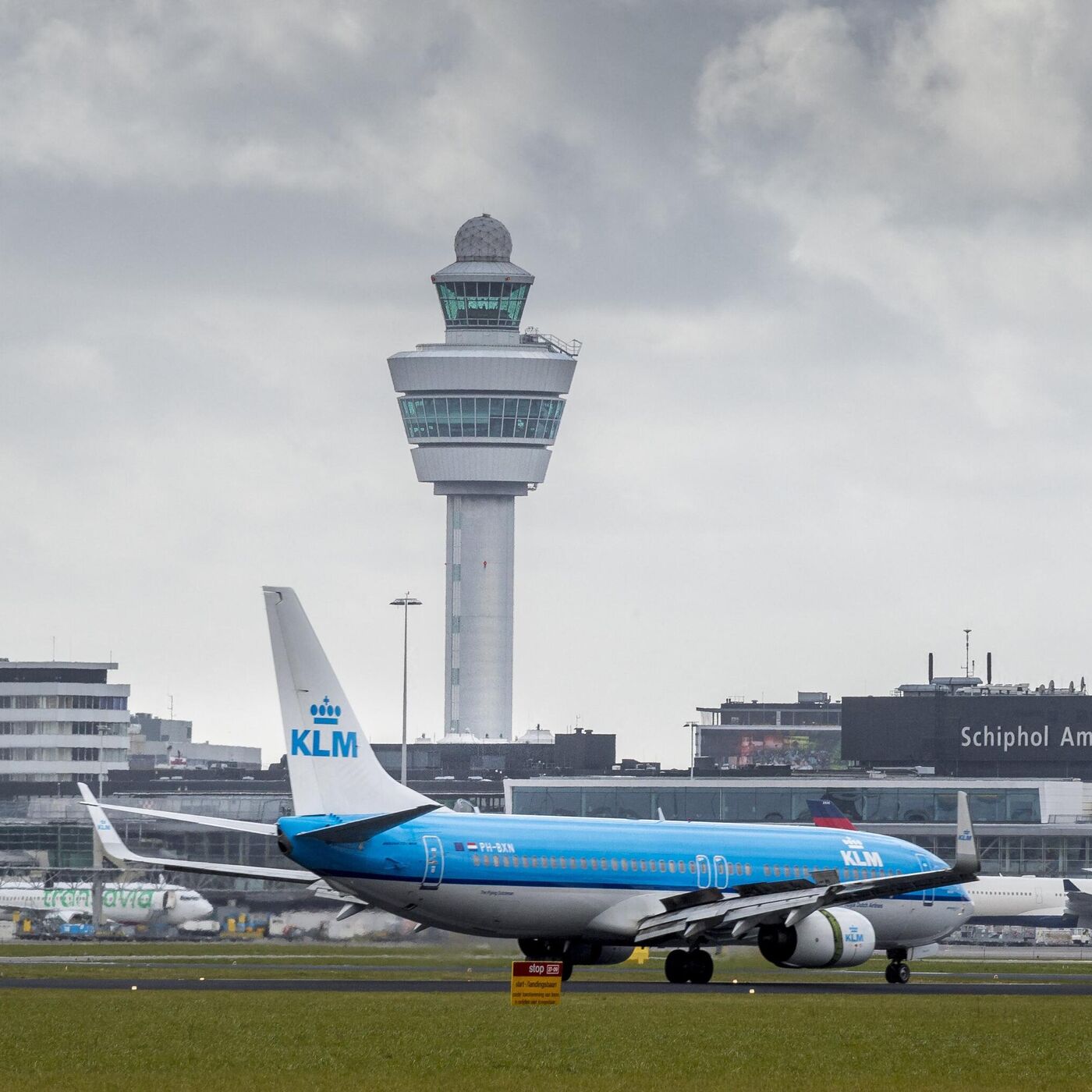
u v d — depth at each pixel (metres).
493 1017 174.25
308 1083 123.69
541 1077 128.12
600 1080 126.88
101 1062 133.75
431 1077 127.25
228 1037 151.38
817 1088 125.06
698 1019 176.00
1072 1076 134.12
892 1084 127.88
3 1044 144.75
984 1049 151.88
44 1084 121.00
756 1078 130.00
